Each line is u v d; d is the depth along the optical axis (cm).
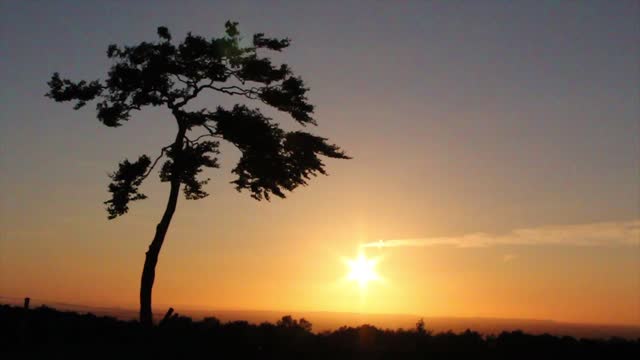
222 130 3102
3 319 3400
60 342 3030
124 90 3108
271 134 3145
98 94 3156
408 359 3072
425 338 3503
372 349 3244
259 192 3291
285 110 3253
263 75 3152
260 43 3216
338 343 3359
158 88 3111
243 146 3155
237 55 3164
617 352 3222
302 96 3198
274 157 3169
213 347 3092
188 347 3055
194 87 3172
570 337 3559
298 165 3219
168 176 3091
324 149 3206
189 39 3105
